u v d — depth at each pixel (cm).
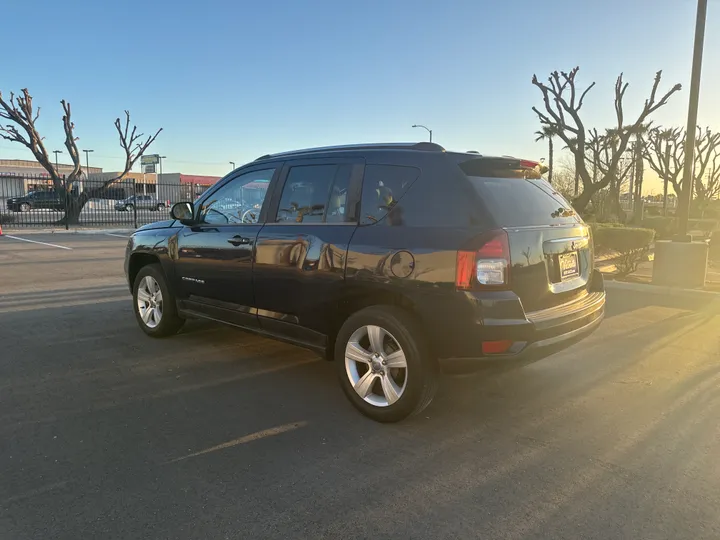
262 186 474
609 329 644
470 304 336
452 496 290
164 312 565
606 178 1728
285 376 477
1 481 301
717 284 912
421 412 398
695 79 866
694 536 257
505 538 255
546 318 359
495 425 380
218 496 289
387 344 379
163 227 577
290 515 273
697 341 591
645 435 364
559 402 421
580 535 257
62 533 256
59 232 2161
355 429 373
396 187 385
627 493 293
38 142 2462
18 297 800
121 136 2633
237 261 471
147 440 353
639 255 1187
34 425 372
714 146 3806
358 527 263
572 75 1684
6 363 499
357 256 384
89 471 313
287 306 436
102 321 659
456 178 365
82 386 446
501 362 342
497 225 347
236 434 363
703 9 853
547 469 319
